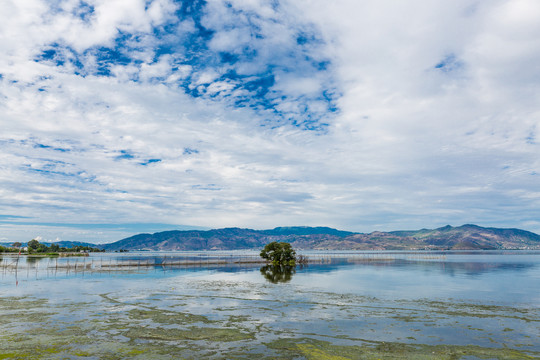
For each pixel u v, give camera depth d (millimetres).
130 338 27906
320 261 155875
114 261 155250
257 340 27438
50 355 23984
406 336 28484
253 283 64625
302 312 37500
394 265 127750
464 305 41375
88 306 40812
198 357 23703
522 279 73812
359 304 42094
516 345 26188
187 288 57031
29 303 42781
